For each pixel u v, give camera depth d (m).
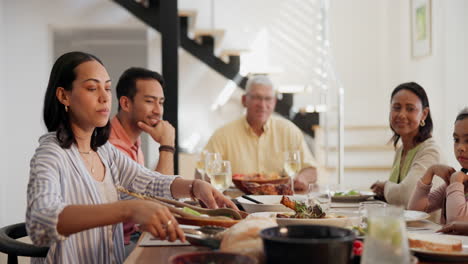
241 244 1.10
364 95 7.42
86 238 1.61
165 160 2.70
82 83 1.63
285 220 1.48
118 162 1.92
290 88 6.65
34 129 6.75
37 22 6.80
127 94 2.72
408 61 6.62
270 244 0.94
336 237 1.01
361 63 7.43
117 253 1.80
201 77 7.28
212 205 1.79
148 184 1.93
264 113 3.68
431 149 2.54
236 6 7.50
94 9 6.89
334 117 7.09
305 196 2.13
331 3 7.47
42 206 1.29
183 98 7.25
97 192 1.68
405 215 1.75
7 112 6.72
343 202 2.42
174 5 4.77
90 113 1.64
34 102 6.77
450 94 5.28
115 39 7.61
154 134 2.73
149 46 7.04
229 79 6.74
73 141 1.67
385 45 7.37
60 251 1.53
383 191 2.58
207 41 6.73
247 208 1.97
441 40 5.45
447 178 2.05
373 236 0.87
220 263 0.95
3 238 1.67
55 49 7.61
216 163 2.34
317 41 7.10
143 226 1.23
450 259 1.15
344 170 6.00
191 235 1.29
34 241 1.29
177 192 1.89
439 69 5.52
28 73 6.77
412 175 2.43
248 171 3.72
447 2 5.29
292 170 2.74
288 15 7.50
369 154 6.31
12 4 6.76
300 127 6.76
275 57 7.50
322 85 6.35
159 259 1.24
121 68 7.73
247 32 7.50
